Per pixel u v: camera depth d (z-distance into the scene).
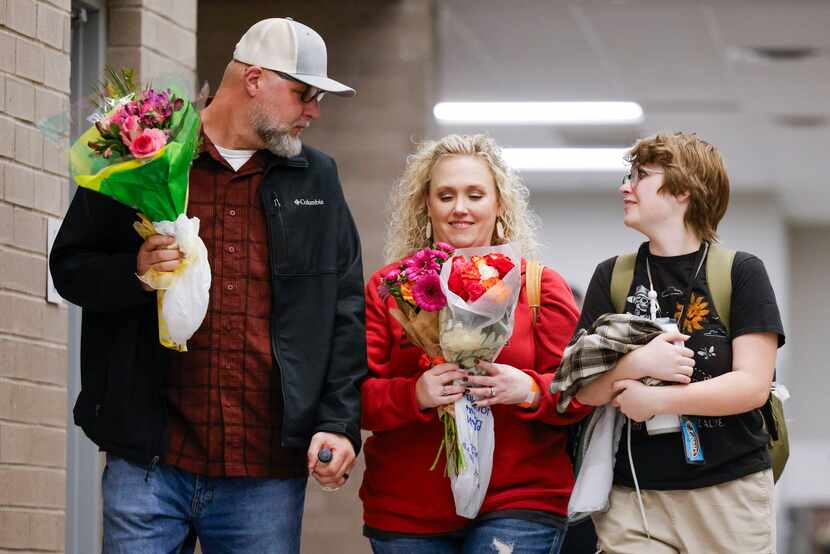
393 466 10.08
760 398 9.27
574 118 36.59
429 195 10.56
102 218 9.36
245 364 9.45
